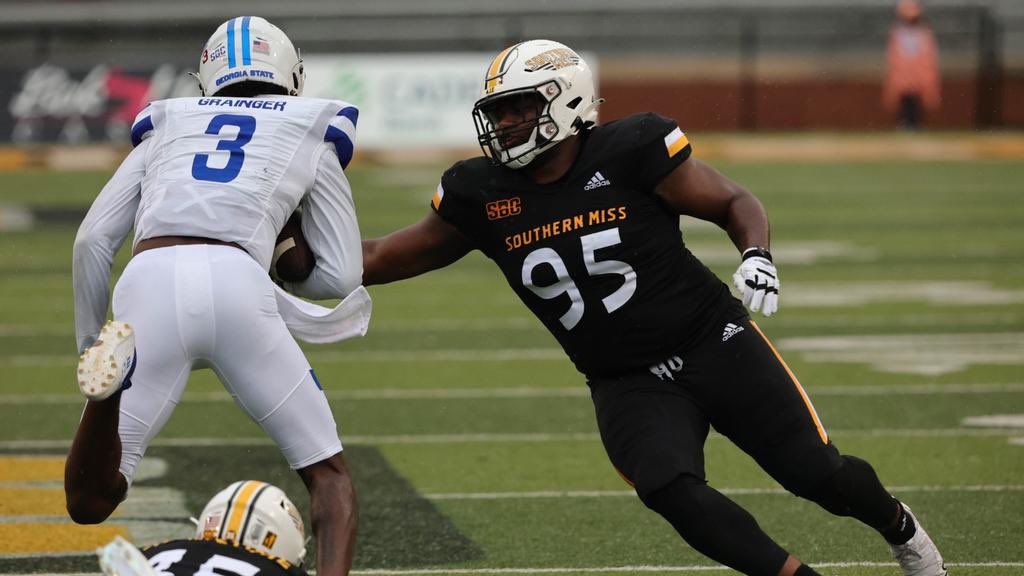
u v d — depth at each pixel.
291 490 20.53
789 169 68.12
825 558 16.94
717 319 13.55
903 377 27.73
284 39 14.72
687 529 12.56
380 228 48.12
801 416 13.30
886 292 38.03
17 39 84.06
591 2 94.25
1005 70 83.75
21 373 29.41
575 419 24.98
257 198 13.23
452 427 24.48
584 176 13.35
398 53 88.38
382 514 19.19
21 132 70.69
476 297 39.19
